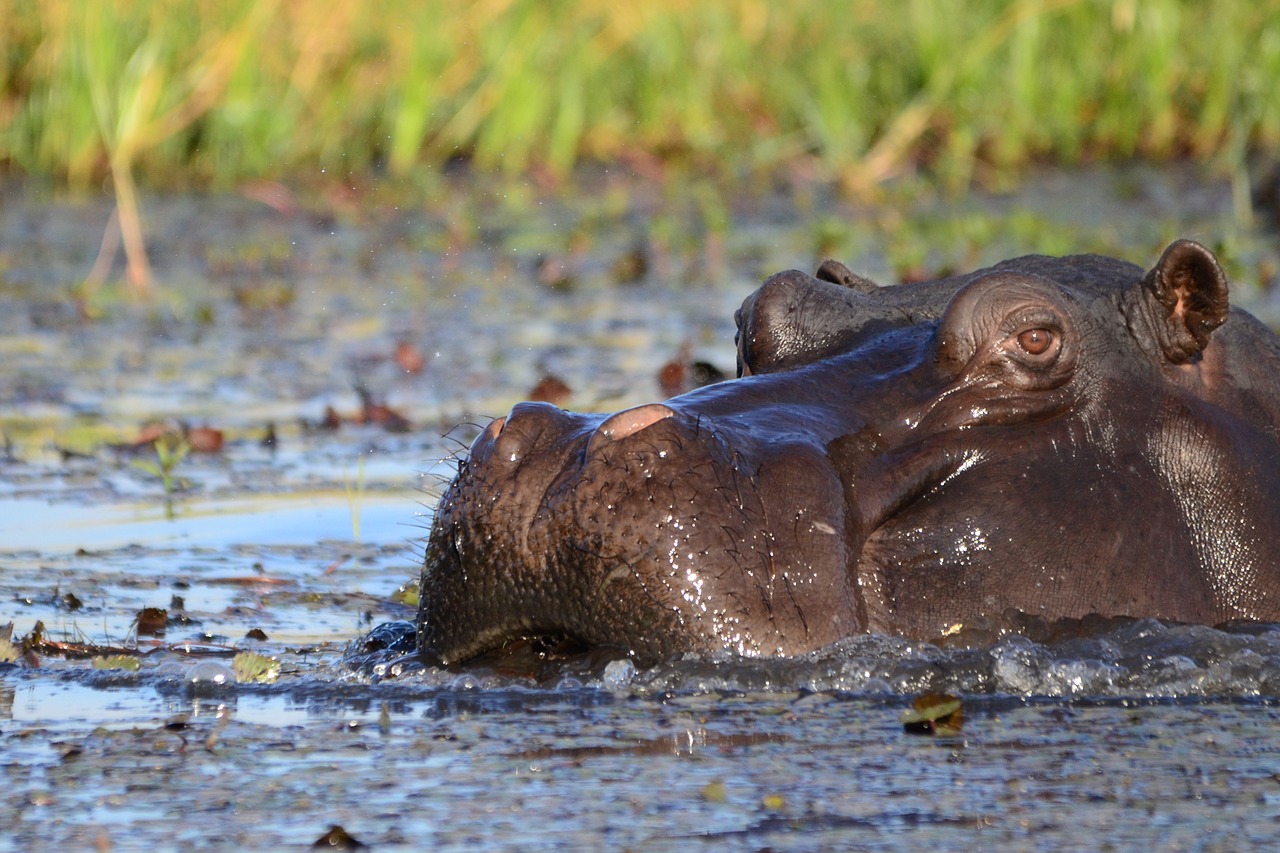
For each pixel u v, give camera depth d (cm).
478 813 1689
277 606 2786
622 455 2070
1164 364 2417
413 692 2125
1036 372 2298
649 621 2056
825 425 2219
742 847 1593
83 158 7744
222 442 3947
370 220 7288
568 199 7775
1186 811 1689
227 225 7131
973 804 1709
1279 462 2428
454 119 8338
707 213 6994
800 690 2047
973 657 2130
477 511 2112
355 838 1623
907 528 2219
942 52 8312
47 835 1653
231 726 2016
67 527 3312
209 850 1606
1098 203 7312
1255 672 2158
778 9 8756
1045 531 2239
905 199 7569
